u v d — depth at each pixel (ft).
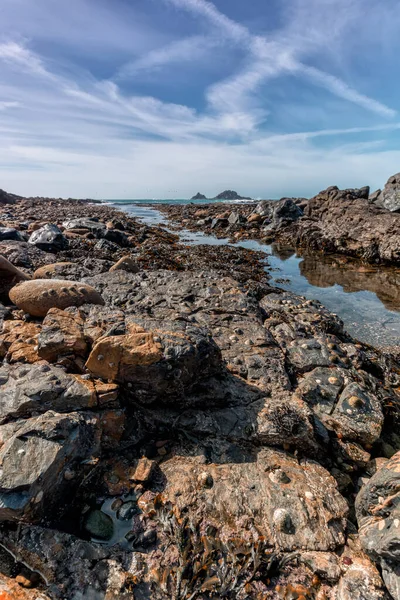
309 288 45.24
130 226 88.17
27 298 21.31
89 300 21.98
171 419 14.57
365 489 11.35
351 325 33.32
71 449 11.14
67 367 15.14
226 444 13.75
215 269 50.96
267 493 11.68
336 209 80.38
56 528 10.41
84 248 54.60
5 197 160.66
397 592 8.76
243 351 19.85
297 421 14.15
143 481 11.92
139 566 9.53
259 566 9.51
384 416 16.70
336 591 9.17
